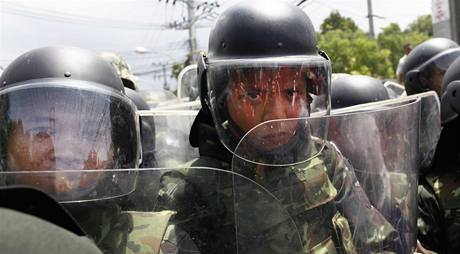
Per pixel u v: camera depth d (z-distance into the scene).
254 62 1.98
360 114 1.97
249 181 1.71
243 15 2.11
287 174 1.84
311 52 2.12
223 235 1.71
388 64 25.52
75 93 1.77
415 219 2.15
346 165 1.95
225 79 2.04
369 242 1.94
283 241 1.73
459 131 2.95
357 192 1.96
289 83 2.02
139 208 1.64
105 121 1.80
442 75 4.38
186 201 1.68
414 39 32.50
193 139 2.37
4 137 1.72
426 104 3.09
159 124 2.79
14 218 1.07
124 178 1.58
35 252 1.04
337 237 1.89
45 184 1.48
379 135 2.01
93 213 1.58
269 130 1.81
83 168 1.71
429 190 2.98
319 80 2.09
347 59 24.58
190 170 1.69
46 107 1.72
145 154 2.73
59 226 1.17
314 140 1.89
